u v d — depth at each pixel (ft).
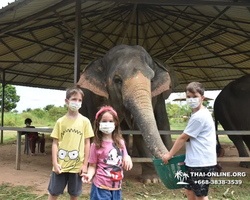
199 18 26.76
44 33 28.58
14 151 29.17
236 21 24.21
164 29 31.45
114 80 14.58
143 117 11.82
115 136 9.30
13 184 15.61
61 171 9.89
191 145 9.21
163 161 9.64
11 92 131.34
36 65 38.04
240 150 21.18
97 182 9.02
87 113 19.99
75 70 17.84
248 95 19.83
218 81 46.01
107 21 29.43
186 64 41.96
